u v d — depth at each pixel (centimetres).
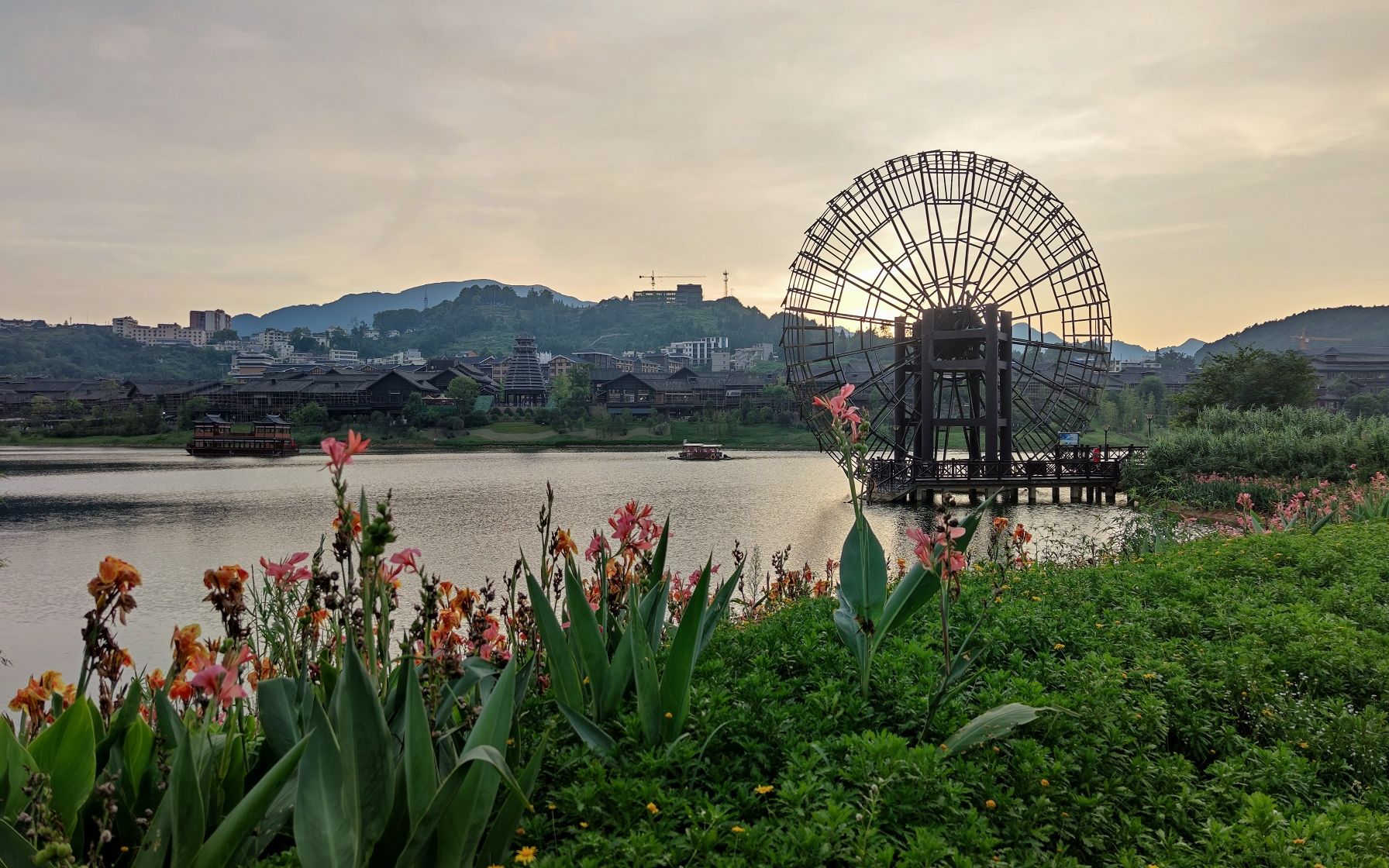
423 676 369
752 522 3038
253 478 5184
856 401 5438
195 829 258
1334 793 432
